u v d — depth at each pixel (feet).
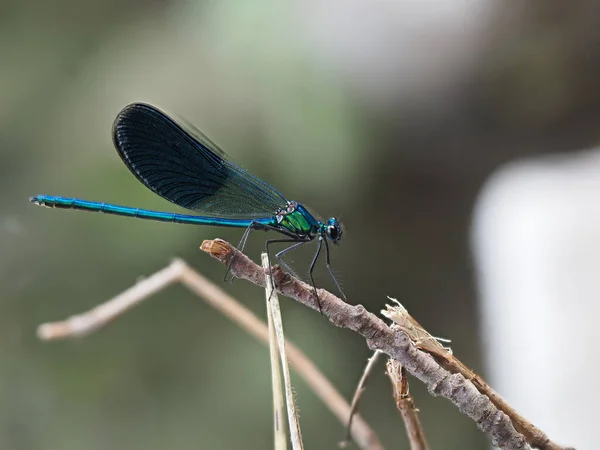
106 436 3.01
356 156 3.04
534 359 3.08
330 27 3.11
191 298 3.05
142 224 2.99
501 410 2.72
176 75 3.03
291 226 2.83
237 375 3.03
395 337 2.72
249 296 3.06
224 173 2.82
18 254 3.01
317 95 3.02
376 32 3.14
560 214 3.13
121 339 3.03
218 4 3.03
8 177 3.02
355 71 3.11
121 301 2.82
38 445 3.00
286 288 2.72
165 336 3.04
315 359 3.03
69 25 3.06
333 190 3.05
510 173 3.50
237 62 3.02
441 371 2.72
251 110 3.01
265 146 3.01
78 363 3.02
